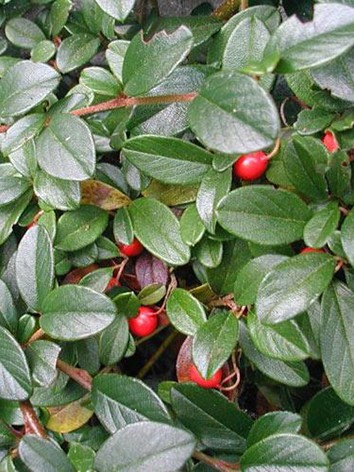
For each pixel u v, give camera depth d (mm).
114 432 157
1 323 174
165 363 242
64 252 197
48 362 170
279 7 226
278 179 178
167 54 167
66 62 214
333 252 169
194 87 189
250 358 178
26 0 235
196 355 168
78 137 169
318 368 222
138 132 192
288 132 182
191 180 178
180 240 182
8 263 198
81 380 182
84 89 196
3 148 177
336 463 166
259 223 164
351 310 167
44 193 186
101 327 165
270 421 168
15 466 162
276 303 157
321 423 184
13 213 197
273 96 208
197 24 210
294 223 166
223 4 212
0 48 234
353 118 170
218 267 185
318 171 168
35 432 164
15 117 193
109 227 206
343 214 173
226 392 194
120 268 198
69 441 194
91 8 215
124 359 241
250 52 175
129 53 174
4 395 161
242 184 186
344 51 141
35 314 189
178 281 205
